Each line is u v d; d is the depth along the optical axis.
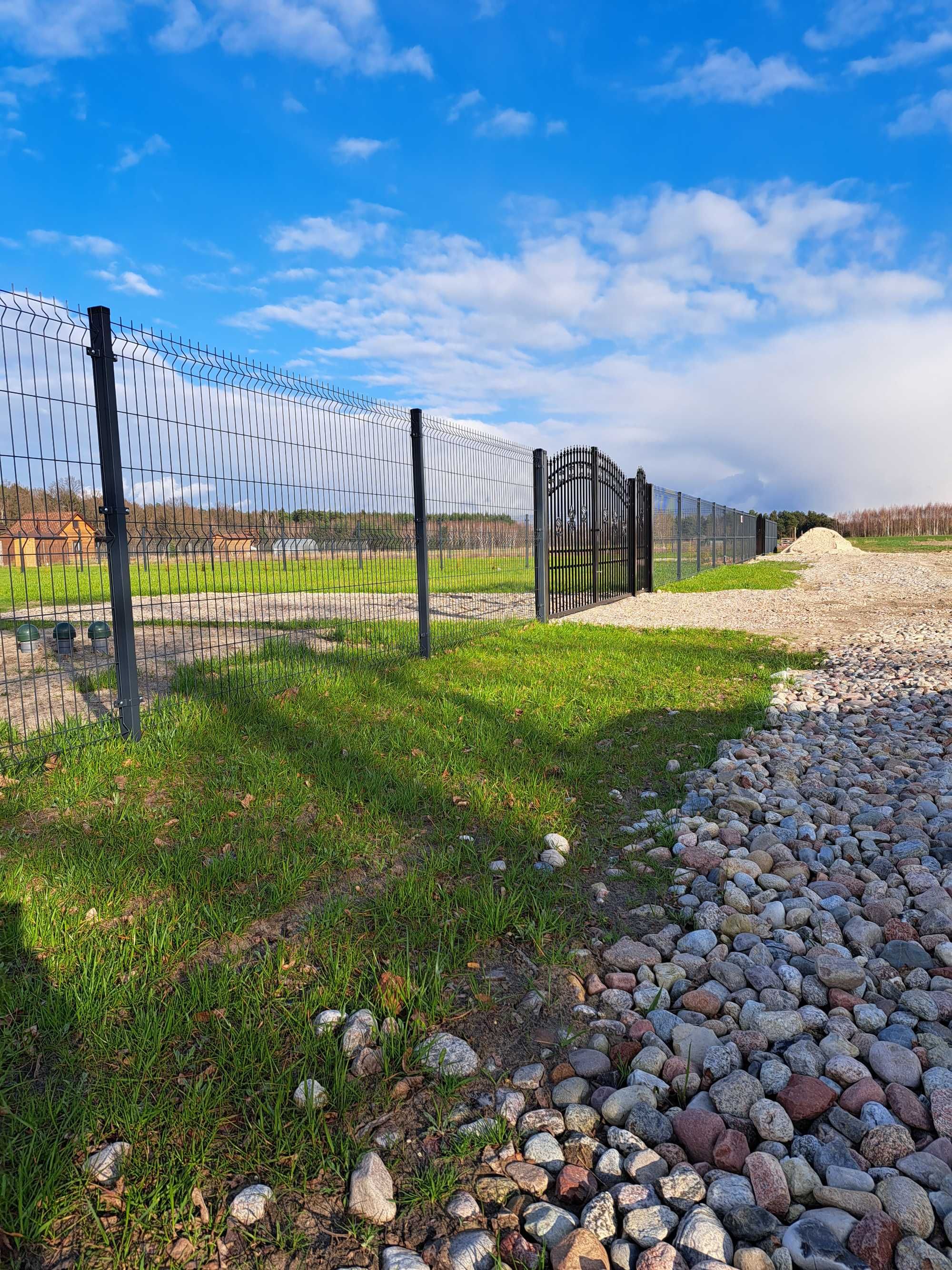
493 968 2.30
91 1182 1.52
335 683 5.53
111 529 4.02
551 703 5.28
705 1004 2.11
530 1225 1.46
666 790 3.81
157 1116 1.68
